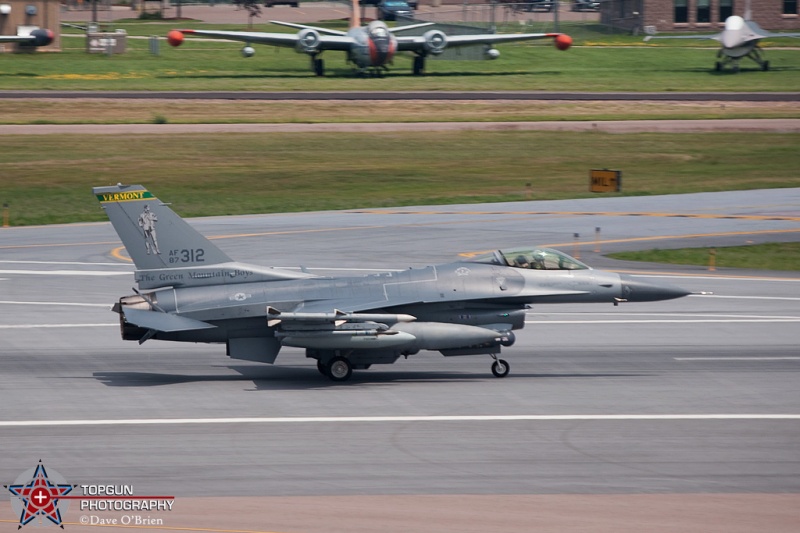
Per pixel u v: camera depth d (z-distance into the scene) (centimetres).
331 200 19412
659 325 10044
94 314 10319
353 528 4628
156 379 7756
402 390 7431
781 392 7381
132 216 7544
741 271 13150
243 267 7775
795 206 18438
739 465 5653
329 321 7344
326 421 6538
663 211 18000
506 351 8888
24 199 19150
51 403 6956
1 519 4766
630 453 5872
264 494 5116
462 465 5625
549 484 5303
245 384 7619
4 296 11219
